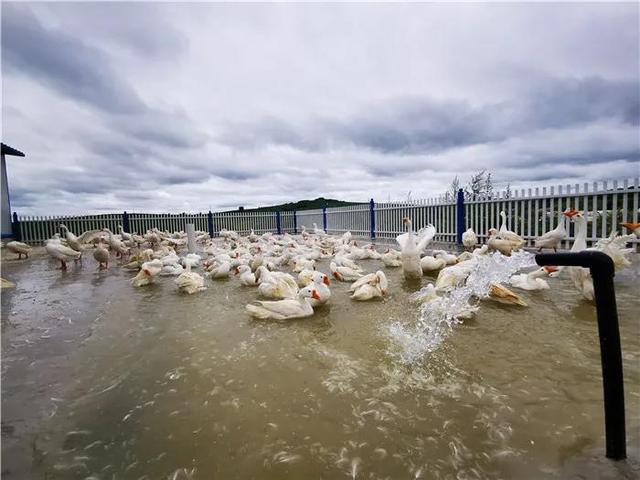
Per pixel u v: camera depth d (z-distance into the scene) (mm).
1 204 20891
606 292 1981
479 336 4395
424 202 16906
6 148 20906
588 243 10930
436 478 2145
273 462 2334
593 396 2965
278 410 2934
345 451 2410
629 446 2270
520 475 2129
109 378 3639
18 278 10008
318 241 16594
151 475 2271
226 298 7059
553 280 7312
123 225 25594
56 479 2268
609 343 2020
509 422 2648
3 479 2270
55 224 23359
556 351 3889
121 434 2713
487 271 6113
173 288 8133
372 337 4551
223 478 2219
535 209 12227
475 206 14328
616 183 10047
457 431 2572
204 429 2723
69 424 2865
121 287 8375
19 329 5297
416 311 5625
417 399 3025
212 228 29516
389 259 9992
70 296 7527
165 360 4043
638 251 9516
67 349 4469
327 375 3525
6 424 2889
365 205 21422
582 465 2150
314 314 5664
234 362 3918
